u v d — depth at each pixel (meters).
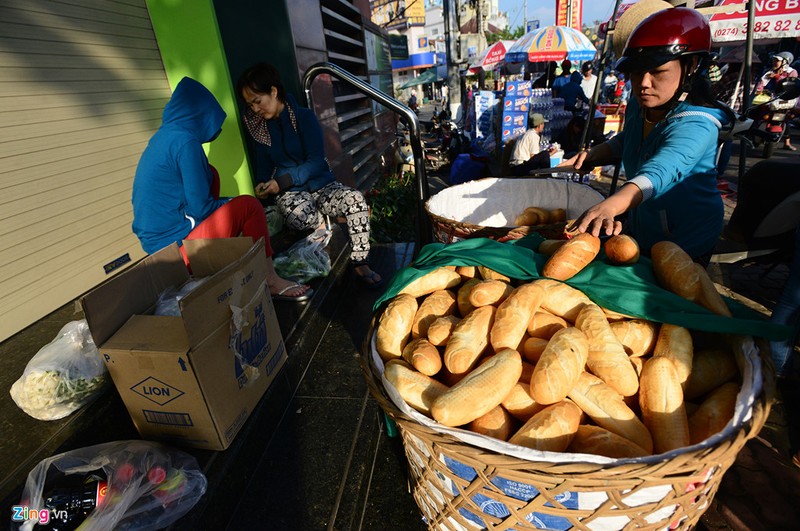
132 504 1.32
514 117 8.96
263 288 1.90
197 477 1.44
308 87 3.40
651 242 2.11
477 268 1.80
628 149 2.20
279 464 1.82
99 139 3.09
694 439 1.17
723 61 11.09
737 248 3.25
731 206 5.70
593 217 1.47
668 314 1.36
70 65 2.86
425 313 1.57
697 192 1.88
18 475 1.43
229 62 3.92
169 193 2.23
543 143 8.99
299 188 3.36
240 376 1.70
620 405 1.17
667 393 1.16
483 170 6.54
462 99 15.58
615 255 1.67
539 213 2.65
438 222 2.36
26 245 2.59
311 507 1.63
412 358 1.37
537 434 1.09
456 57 13.91
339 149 5.71
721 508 1.87
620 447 1.08
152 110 3.60
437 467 1.21
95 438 1.64
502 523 1.16
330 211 3.26
